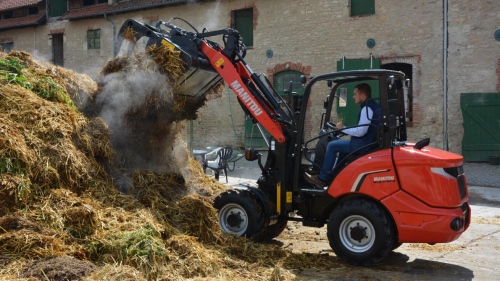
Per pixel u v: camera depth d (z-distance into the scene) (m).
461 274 5.86
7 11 27.70
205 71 7.12
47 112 6.18
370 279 5.55
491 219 9.01
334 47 18.14
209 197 7.36
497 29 15.63
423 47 16.66
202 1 20.53
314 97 17.97
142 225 5.46
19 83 6.45
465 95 16.12
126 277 4.45
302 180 6.61
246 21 20.22
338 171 6.38
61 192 5.52
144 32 7.11
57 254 4.71
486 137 15.91
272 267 5.75
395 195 5.91
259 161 6.86
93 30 23.98
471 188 12.24
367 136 6.32
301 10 18.70
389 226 5.90
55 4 25.41
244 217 6.62
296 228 8.07
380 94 6.14
